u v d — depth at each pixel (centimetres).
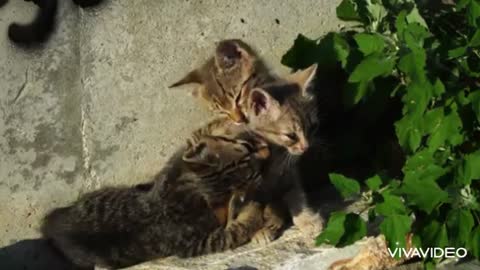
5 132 173
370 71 161
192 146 175
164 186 174
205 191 173
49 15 171
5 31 171
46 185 175
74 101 174
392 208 155
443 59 160
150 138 177
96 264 174
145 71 175
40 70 173
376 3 170
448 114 157
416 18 166
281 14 179
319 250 163
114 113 175
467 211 155
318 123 176
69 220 175
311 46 174
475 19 159
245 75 178
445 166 157
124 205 174
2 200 174
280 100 175
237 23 177
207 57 177
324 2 179
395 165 176
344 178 160
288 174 174
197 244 170
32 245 176
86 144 175
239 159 172
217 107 178
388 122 175
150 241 172
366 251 160
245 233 170
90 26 173
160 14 174
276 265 164
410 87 157
